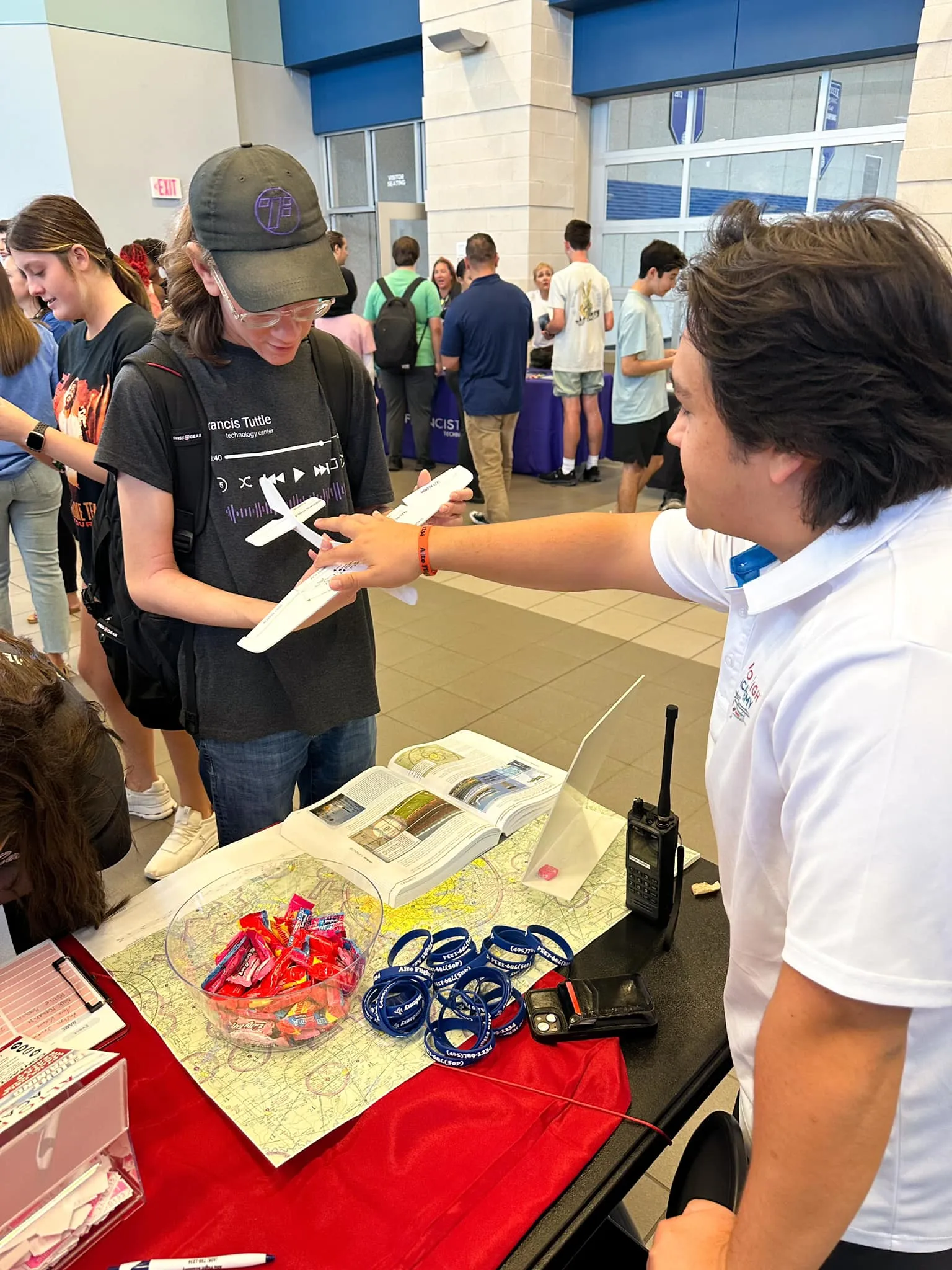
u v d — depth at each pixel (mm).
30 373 2680
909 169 4766
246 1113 814
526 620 3809
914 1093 633
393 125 8695
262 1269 690
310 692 1429
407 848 1156
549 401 5961
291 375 1328
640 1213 1430
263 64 8758
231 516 1308
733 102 6273
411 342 6023
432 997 940
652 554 978
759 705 648
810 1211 542
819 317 503
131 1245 708
